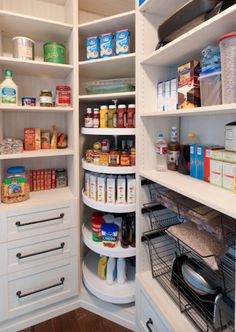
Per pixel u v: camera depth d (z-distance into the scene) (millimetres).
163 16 1313
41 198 1568
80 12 1788
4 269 1400
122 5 1725
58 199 1552
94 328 1521
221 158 977
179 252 1464
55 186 1808
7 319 1448
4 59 1327
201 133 1306
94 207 1477
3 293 1414
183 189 967
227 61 801
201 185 1030
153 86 1332
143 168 1355
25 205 1438
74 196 1611
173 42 994
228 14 737
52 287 1560
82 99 1597
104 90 1552
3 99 1375
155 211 1406
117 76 1812
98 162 1455
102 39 1444
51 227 1521
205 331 963
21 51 1394
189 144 1306
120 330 1504
